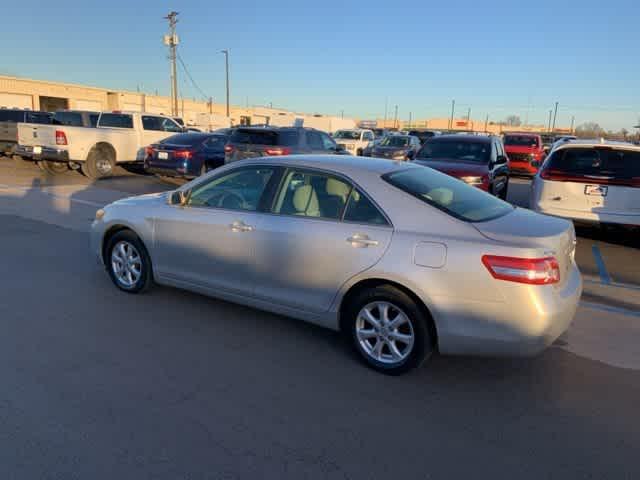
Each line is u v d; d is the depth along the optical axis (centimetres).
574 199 800
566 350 441
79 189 1262
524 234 355
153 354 406
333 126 3338
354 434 312
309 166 427
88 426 309
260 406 338
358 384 372
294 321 482
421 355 370
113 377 368
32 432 301
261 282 437
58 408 326
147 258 517
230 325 468
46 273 596
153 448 292
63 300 513
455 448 302
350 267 384
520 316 338
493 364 411
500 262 339
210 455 288
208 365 392
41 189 1238
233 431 310
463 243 351
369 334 391
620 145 782
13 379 359
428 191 401
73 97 4584
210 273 468
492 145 1108
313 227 404
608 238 918
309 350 423
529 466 288
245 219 439
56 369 376
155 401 339
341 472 278
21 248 704
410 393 362
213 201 471
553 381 386
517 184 1781
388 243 371
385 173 407
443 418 333
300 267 410
